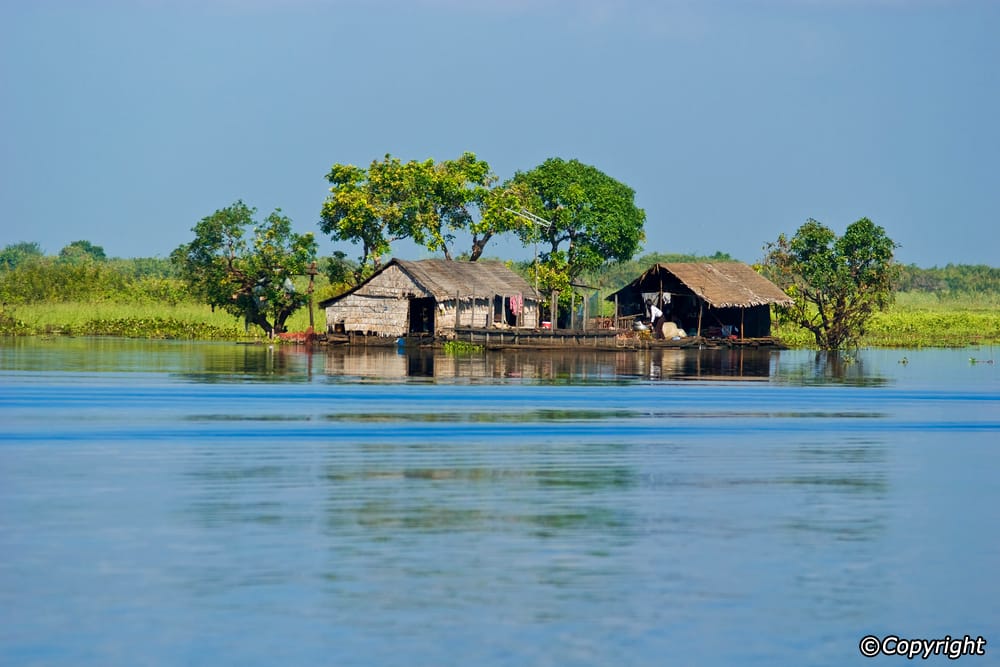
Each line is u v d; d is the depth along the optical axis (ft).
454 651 217.77
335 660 213.05
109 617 230.89
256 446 407.44
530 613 236.02
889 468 384.27
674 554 275.39
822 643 227.61
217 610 234.58
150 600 239.30
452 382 637.71
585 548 278.05
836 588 255.70
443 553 271.69
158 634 223.30
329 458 385.29
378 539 281.54
